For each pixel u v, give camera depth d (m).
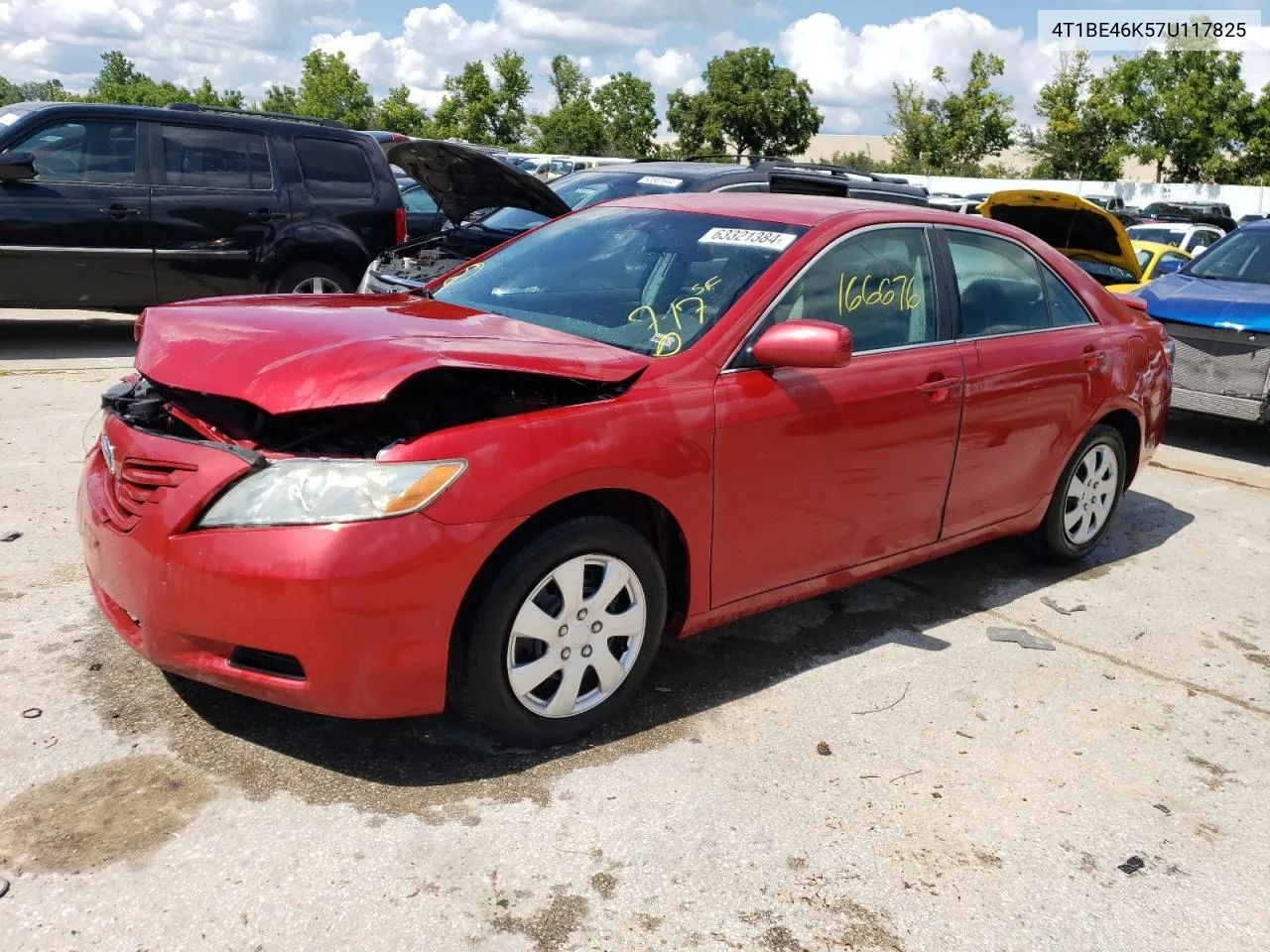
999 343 4.33
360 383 2.73
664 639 4.01
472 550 2.79
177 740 3.08
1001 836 2.95
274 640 2.71
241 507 2.75
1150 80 43.25
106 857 2.58
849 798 3.07
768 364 3.38
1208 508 6.41
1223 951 2.58
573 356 3.13
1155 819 3.10
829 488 3.68
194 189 8.76
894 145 52.66
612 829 2.83
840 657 3.99
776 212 3.98
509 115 53.09
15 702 3.21
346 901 2.49
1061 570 5.14
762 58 52.25
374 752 3.10
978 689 3.81
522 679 3.01
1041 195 8.98
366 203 9.53
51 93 100.12
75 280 8.41
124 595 2.91
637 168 9.13
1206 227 19.19
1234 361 7.53
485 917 2.48
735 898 2.61
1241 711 3.81
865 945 2.50
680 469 3.21
